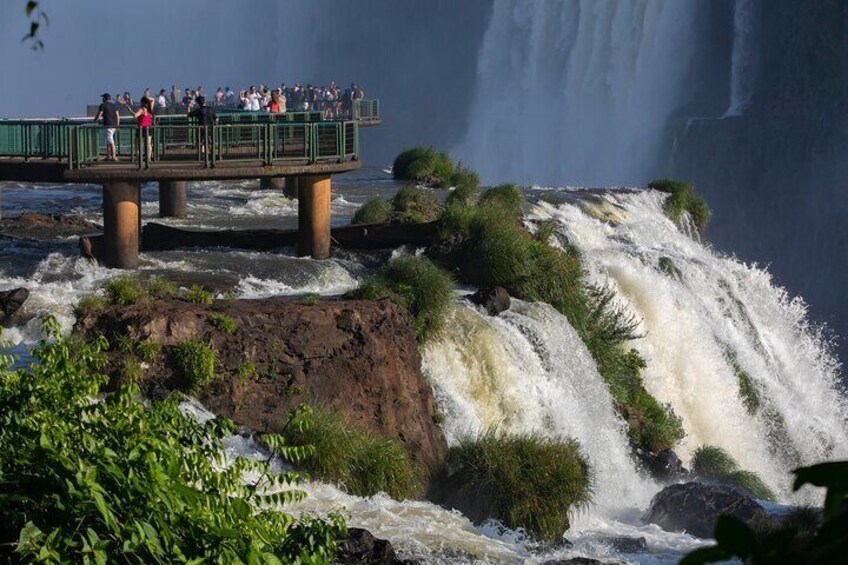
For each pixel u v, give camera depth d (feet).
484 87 360.28
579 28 337.52
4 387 32.68
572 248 110.93
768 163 293.84
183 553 30.94
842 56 285.43
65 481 29.50
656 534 69.62
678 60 318.65
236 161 94.12
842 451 120.16
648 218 142.20
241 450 62.54
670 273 120.57
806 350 135.54
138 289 72.79
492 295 88.63
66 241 105.40
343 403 69.72
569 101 339.77
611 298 103.96
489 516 65.62
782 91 296.30
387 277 83.97
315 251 100.32
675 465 92.32
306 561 33.63
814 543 11.27
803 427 119.75
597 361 97.96
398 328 75.82
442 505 67.46
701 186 303.07
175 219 124.98
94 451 31.30
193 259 95.50
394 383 73.05
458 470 70.33
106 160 91.76
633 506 80.48
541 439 71.72
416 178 158.40
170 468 31.58
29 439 31.24
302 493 36.29
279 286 90.48
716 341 117.50
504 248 94.58
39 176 89.35
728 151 298.76
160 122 119.34
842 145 282.97
